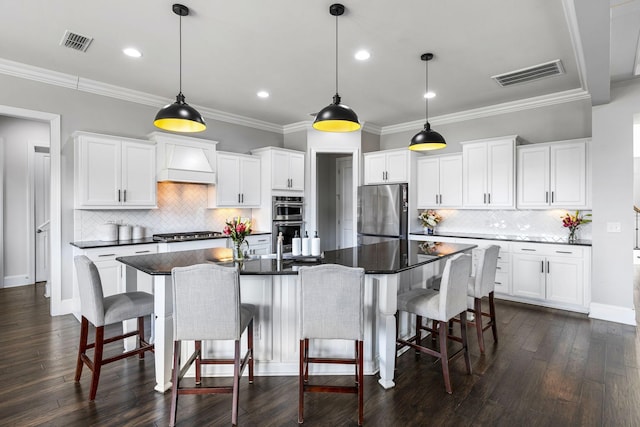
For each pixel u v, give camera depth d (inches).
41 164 221.8
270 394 94.6
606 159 150.6
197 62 141.9
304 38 121.9
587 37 90.7
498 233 203.2
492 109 201.2
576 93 173.6
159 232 192.1
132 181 169.6
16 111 145.5
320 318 83.2
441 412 86.4
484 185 194.9
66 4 101.4
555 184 172.9
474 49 129.7
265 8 103.7
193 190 206.2
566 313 160.9
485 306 172.9
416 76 155.7
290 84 166.1
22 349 121.1
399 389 97.4
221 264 104.5
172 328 97.0
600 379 101.3
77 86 160.4
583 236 175.3
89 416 83.8
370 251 134.0
